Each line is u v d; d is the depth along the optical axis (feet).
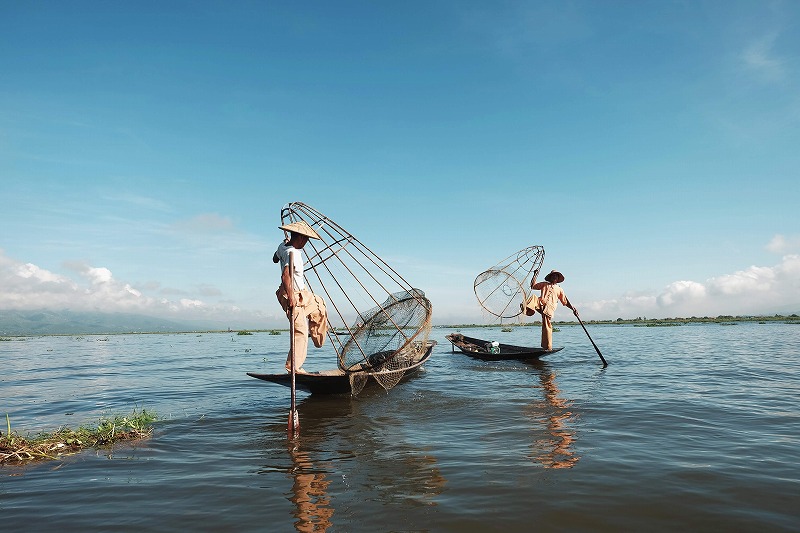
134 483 15.39
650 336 92.58
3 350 94.63
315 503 13.43
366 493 14.07
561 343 75.61
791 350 56.08
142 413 25.25
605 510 12.42
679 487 13.84
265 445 19.54
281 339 128.26
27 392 34.81
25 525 12.42
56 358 69.82
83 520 12.66
